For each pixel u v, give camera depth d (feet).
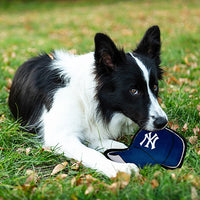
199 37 8.16
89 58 4.01
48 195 3.32
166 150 3.67
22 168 3.72
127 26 11.38
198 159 3.70
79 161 3.73
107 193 3.33
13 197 3.30
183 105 4.56
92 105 3.92
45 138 3.98
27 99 4.27
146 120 3.73
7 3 19.81
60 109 3.93
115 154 3.75
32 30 11.66
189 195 3.26
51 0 21.26
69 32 10.68
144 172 3.56
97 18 13.55
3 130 4.17
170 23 11.66
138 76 3.75
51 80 4.09
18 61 6.42
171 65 6.00
